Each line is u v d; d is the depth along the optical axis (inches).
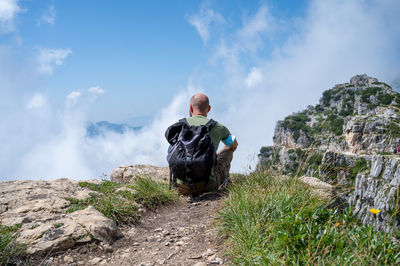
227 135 238.8
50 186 224.1
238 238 137.6
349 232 114.1
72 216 163.3
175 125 231.5
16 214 162.6
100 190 230.5
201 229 172.2
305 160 176.6
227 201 179.0
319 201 152.9
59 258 132.6
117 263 136.5
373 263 96.9
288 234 117.3
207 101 245.6
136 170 334.6
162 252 147.2
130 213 192.5
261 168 206.8
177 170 223.1
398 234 100.3
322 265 100.8
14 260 121.3
